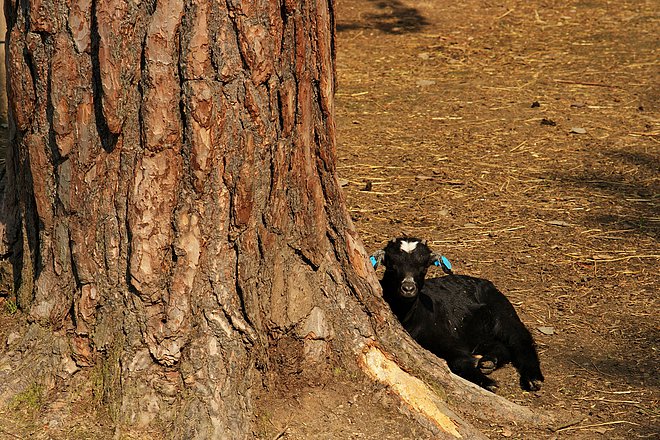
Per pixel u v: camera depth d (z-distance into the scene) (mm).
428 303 10867
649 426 8836
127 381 7750
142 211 7504
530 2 30078
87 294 7855
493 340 10898
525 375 9875
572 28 27375
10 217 9141
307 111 7945
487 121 19609
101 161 7605
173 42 7254
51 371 8031
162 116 7340
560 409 9188
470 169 16906
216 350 7812
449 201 15383
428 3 30000
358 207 15078
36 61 7605
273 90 7645
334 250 8422
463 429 8234
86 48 7379
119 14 7180
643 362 10227
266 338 8055
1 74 20047
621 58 24297
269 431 7852
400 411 8180
